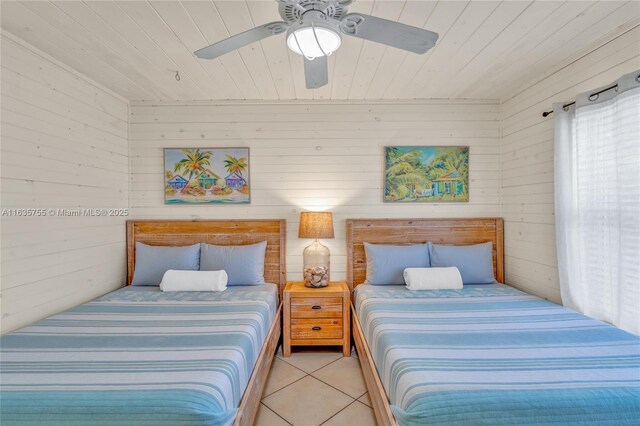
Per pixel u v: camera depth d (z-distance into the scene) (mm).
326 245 3211
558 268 2354
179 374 1359
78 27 1880
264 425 1907
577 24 1882
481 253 2994
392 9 1738
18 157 1986
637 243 1786
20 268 1995
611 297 1956
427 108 3199
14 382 1298
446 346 1623
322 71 1823
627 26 1882
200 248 3041
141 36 1989
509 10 1749
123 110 3062
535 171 2713
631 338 1706
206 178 3176
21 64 2006
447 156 3199
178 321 2010
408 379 1334
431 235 3162
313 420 1953
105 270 2807
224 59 2309
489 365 1421
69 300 2385
